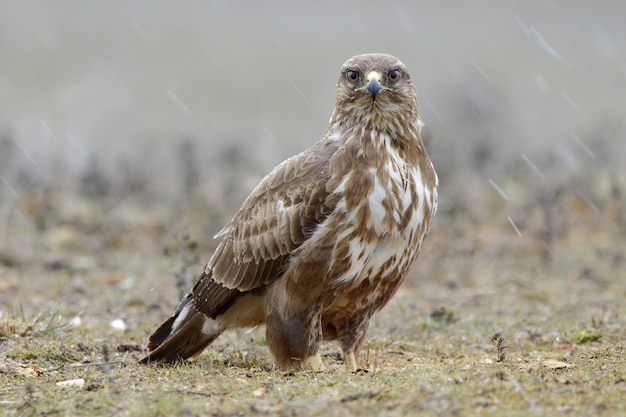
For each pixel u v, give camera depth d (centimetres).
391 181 1208
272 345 1251
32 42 5391
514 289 1881
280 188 1248
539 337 1459
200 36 6000
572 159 2841
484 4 7000
